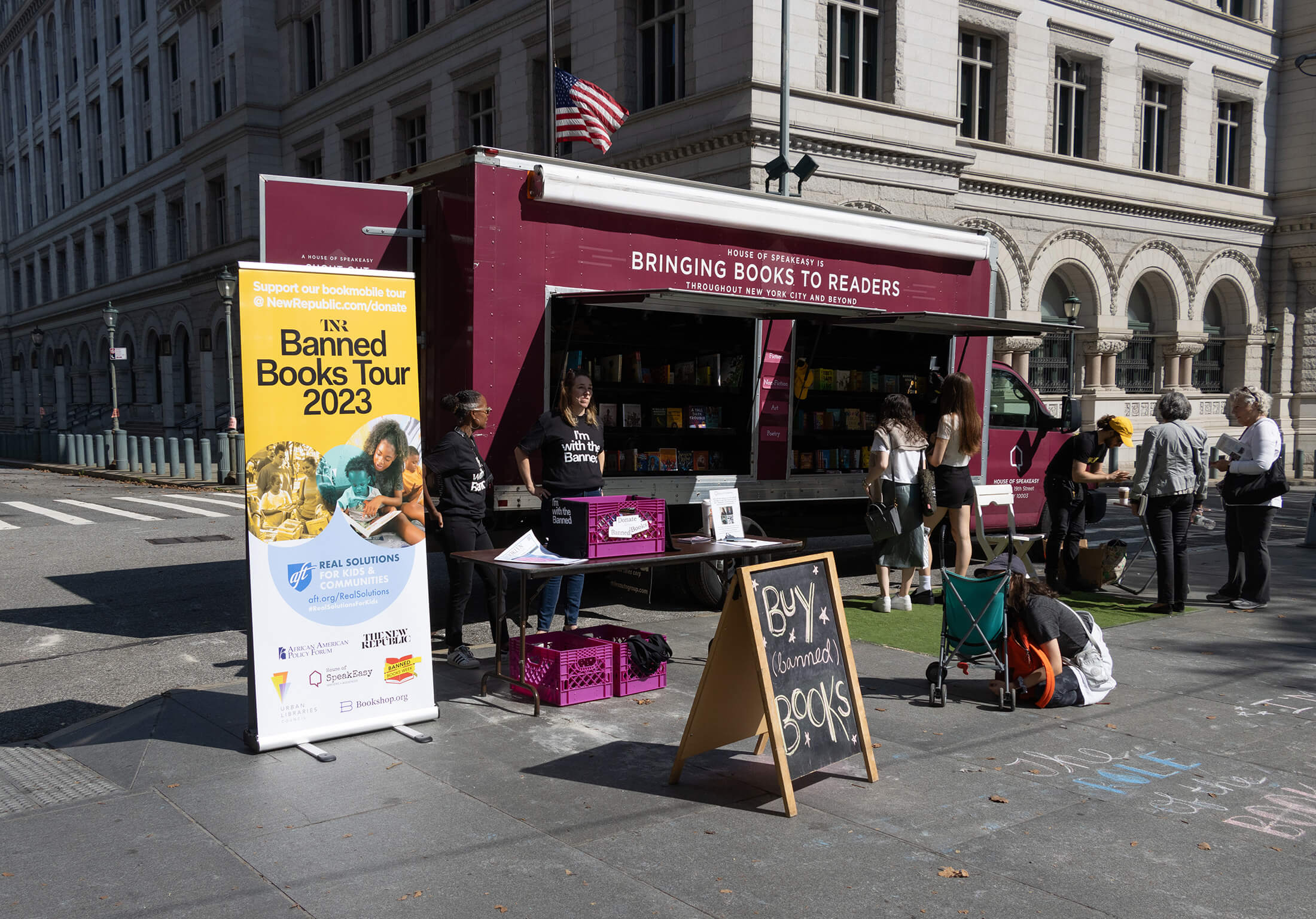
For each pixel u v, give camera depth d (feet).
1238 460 28.37
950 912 11.03
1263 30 90.89
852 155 59.31
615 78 64.39
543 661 18.98
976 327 31.86
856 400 34.91
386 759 15.94
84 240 161.17
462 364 24.21
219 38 114.42
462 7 80.48
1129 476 30.25
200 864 12.16
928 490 27.22
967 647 18.97
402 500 17.62
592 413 23.66
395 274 17.49
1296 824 13.50
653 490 27.45
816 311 26.81
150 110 134.92
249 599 16.17
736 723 15.35
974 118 70.79
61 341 174.29
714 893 11.48
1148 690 19.94
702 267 27.76
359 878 11.80
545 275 24.84
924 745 16.63
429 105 84.53
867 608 28.58
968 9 68.13
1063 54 76.02
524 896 11.39
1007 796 14.42
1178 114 84.99
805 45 57.16
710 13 57.52
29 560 36.99
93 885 11.60
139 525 47.73
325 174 101.14
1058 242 76.28
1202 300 88.79
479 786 14.78
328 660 16.87
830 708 14.80
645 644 19.79
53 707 19.71
